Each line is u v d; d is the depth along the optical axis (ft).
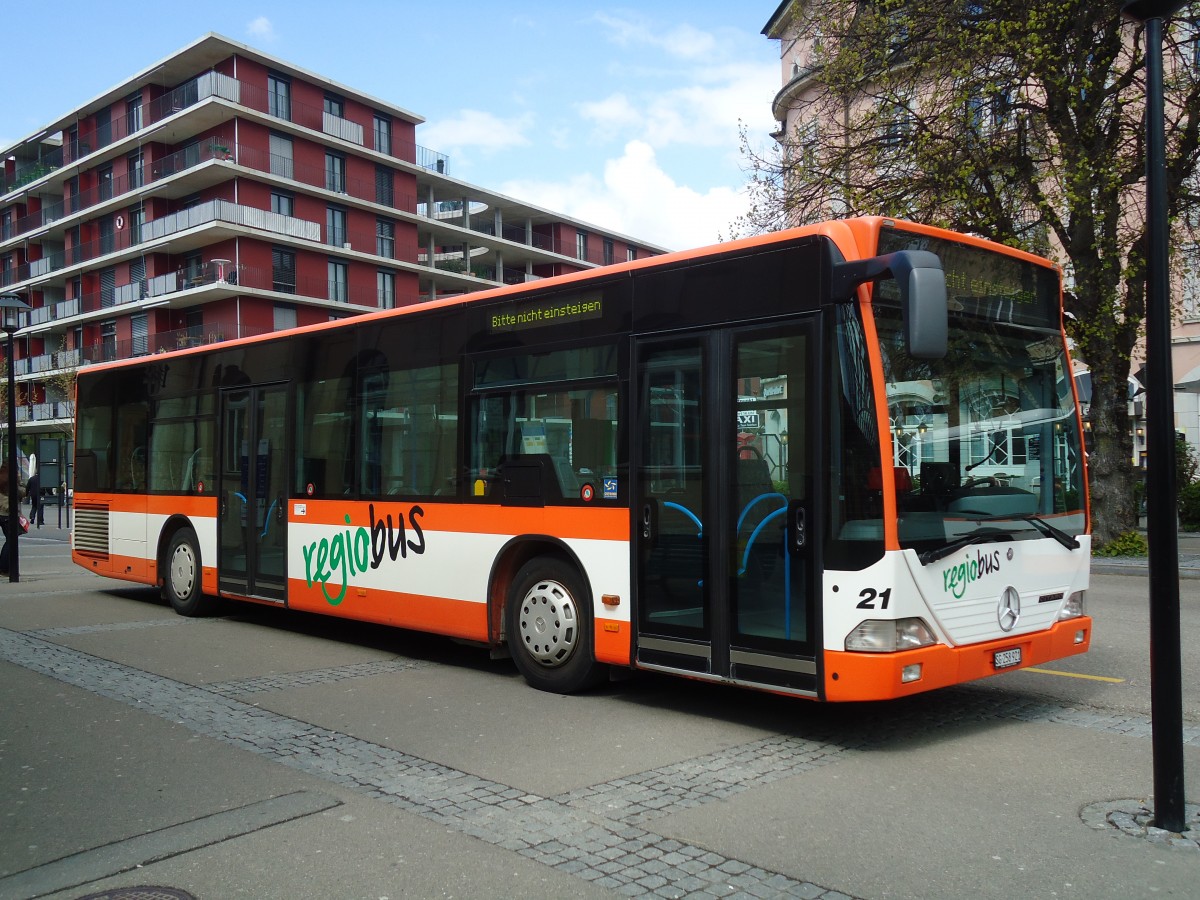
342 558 31.45
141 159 186.80
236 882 13.34
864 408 18.88
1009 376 21.68
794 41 65.57
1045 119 56.85
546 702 23.91
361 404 31.12
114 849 14.55
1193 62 56.13
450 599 27.58
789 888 13.02
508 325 26.35
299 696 24.67
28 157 226.38
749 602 20.45
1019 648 20.85
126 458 43.21
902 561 18.62
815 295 19.67
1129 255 57.98
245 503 36.06
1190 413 90.43
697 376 21.72
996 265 21.84
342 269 193.06
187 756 19.36
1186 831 14.87
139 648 31.83
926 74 57.00
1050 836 14.82
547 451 24.99
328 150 191.42
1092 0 52.13
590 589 23.76
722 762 18.79
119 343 188.96
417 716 22.52
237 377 36.76
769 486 20.24
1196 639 31.45
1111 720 21.79
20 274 217.56
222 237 174.70
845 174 60.23
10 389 52.85
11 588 49.85
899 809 16.10
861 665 18.53
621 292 23.49
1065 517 22.35
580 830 15.17
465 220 232.94
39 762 19.04
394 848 14.49
